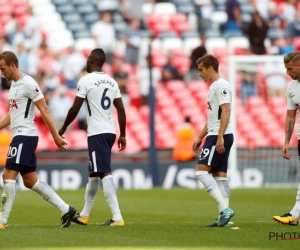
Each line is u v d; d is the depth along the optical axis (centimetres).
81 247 2594
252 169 7544
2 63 3155
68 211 3306
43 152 7375
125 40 8731
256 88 8406
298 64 3300
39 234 3016
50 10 9088
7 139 7062
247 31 9006
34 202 5300
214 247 2589
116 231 3123
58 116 7975
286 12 9612
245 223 3566
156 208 4806
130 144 8119
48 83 8156
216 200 3331
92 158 3331
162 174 7256
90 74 3362
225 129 3291
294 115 3459
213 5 9594
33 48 8475
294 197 5681
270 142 8394
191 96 8662
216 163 3378
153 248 2561
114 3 9219
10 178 3212
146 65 8694
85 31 9000
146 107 8400
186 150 7469
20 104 3198
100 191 6359
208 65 3359
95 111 3334
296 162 7625
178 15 9450
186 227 3312
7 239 2841
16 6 8931
